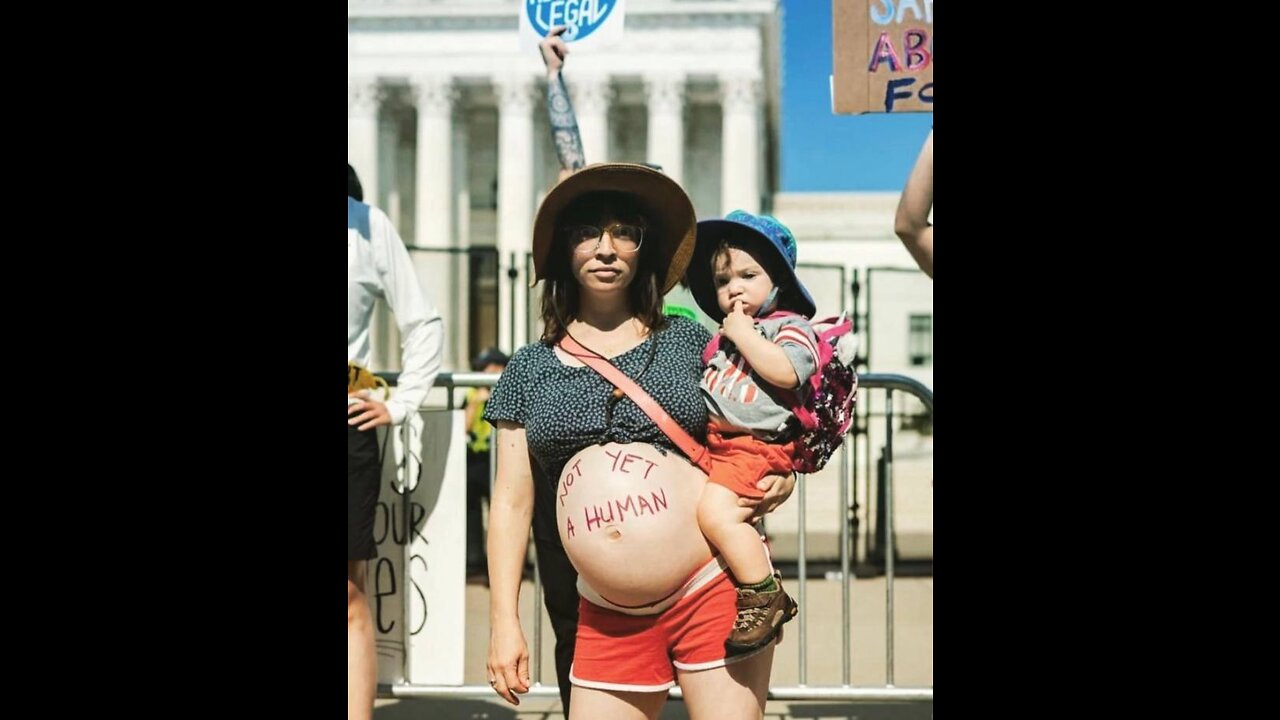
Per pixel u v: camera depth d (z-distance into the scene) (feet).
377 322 70.74
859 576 25.59
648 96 101.65
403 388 10.41
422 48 102.99
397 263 10.55
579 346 7.89
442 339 10.83
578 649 7.87
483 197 113.60
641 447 7.48
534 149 104.42
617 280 7.73
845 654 12.59
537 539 10.12
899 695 12.16
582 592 7.81
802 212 94.99
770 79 112.27
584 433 7.53
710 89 104.53
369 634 9.80
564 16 10.34
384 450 11.51
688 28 100.78
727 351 7.77
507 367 8.14
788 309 8.21
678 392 7.57
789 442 7.62
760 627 7.22
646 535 7.30
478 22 102.89
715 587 7.45
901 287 80.79
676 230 8.02
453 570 11.44
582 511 7.46
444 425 11.51
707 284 8.57
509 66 102.12
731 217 8.14
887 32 9.16
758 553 7.35
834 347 7.75
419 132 103.71
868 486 27.37
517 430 8.03
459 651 11.44
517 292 81.05
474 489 24.40
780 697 12.24
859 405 28.60
